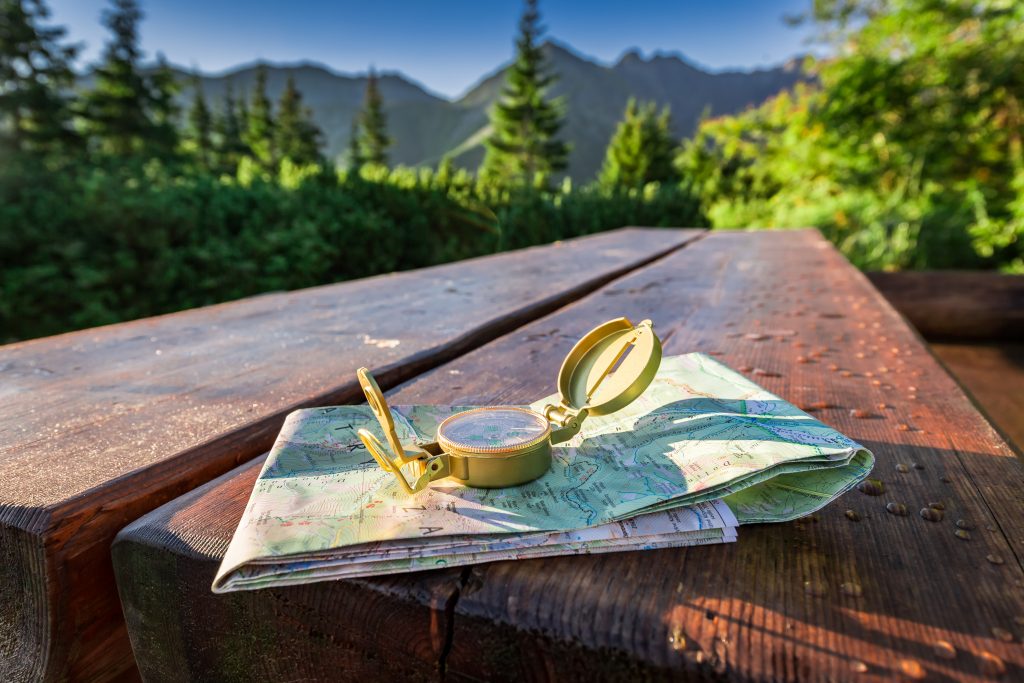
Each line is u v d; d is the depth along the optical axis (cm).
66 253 312
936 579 24
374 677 25
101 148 1311
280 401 45
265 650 27
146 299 333
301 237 338
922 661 20
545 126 1677
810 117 651
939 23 525
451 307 87
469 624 23
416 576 25
